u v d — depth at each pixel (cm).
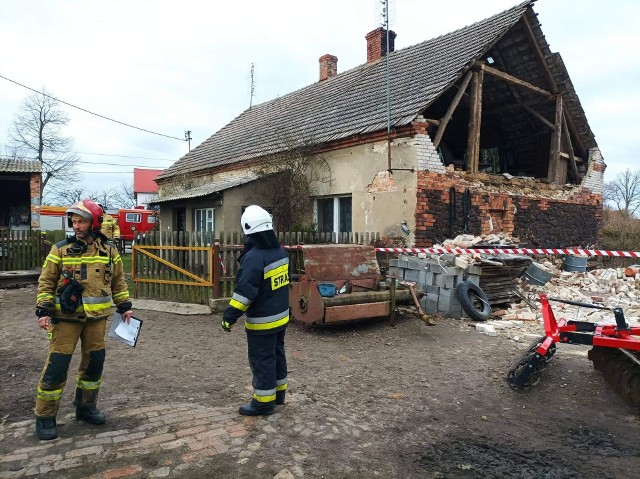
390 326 716
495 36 1119
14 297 1011
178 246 873
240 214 1277
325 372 518
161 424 369
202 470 301
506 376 504
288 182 1272
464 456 342
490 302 855
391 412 414
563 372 521
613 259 1473
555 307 861
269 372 388
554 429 390
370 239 1061
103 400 426
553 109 1376
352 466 319
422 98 1060
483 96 1391
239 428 364
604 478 317
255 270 373
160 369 520
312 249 722
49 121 3741
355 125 1181
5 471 294
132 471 297
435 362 558
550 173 1323
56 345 342
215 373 509
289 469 308
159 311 844
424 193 1016
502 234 1136
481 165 1405
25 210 2134
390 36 1698
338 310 657
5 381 475
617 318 460
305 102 1741
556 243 1313
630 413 423
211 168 1650
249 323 387
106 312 360
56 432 344
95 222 354
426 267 837
